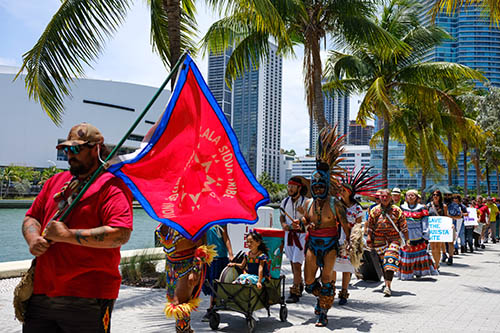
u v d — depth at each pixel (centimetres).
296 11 1255
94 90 12106
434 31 1933
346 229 636
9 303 685
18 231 2858
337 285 936
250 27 1284
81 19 852
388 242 877
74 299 277
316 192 627
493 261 1394
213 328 580
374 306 734
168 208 351
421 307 727
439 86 2564
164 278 848
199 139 393
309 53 1390
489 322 634
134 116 12544
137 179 343
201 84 405
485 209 1803
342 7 1336
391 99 2153
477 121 2434
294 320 636
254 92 14300
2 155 11469
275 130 16475
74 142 285
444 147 3181
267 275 596
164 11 1041
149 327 571
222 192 397
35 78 848
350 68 1878
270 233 693
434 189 1405
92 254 279
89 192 285
